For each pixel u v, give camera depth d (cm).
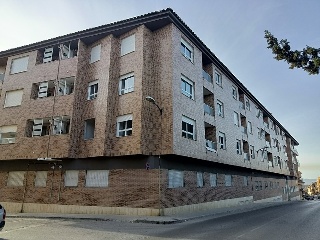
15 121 1870
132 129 1538
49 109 1777
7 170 1872
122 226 1106
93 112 1697
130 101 1605
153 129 1571
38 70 1939
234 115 2617
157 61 1702
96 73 1791
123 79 1712
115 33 1822
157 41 1747
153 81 1670
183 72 1741
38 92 1909
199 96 1902
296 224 1158
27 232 963
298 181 5994
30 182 1781
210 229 1010
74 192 1639
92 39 1891
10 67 2080
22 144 1778
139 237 851
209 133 2116
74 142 1667
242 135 2706
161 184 1476
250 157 2827
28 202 1745
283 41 727
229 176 2458
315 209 2067
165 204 1472
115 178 1562
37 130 1781
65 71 1834
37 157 1697
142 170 1516
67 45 1980
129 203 1495
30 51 2053
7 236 884
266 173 3653
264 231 959
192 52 1947
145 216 1398
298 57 705
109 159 1608
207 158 1853
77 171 1675
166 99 1585
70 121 1677
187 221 1284
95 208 1558
